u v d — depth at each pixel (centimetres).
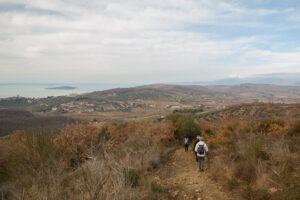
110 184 318
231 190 415
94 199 266
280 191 346
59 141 586
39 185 335
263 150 540
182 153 909
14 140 488
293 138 619
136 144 910
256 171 435
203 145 618
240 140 715
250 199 357
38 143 477
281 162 439
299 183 347
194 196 416
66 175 403
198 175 554
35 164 425
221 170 534
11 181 388
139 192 395
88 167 300
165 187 471
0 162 429
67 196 315
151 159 665
